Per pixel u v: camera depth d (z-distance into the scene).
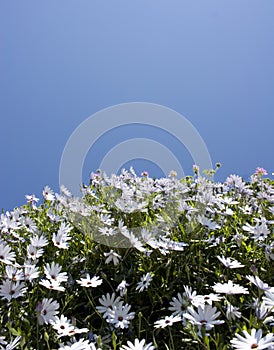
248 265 1.94
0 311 1.76
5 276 1.80
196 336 1.42
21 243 2.18
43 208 2.59
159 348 1.70
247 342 1.32
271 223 2.14
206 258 2.02
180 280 1.92
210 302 1.53
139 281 1.94
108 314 1.70
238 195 2.50
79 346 1.48
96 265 2.04
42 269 1.98
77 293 1.89
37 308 1.59
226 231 2.16
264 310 1.47
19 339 1.60
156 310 1.80
